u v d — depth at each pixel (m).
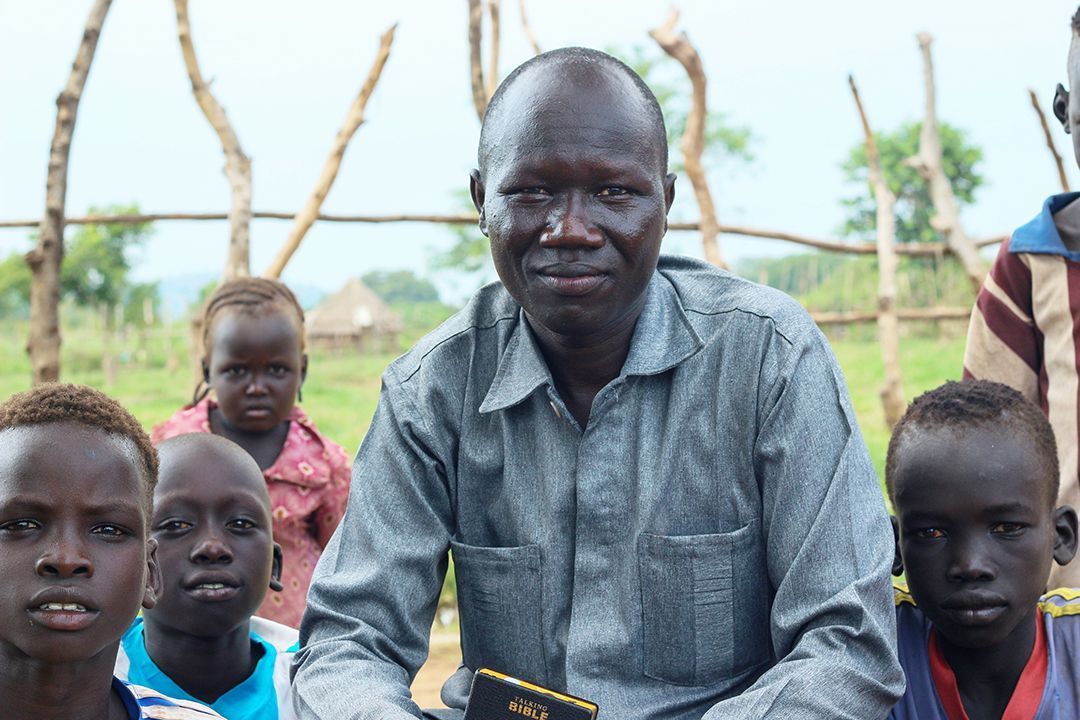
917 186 35.28
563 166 2.29
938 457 2.53
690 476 2.46
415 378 2.63
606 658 2.44
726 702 2.26
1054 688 2.54
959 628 2.54
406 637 2.54
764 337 2.43
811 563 2.32
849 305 22.09
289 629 3.33
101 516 2.12
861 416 15.16
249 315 4.19
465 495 2.61
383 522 2.56
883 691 2.25
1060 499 3.28
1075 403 3.24
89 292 40.94
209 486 2.98
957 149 35.06
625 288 2.35
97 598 2.08
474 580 2.58
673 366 2.48
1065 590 2.70
